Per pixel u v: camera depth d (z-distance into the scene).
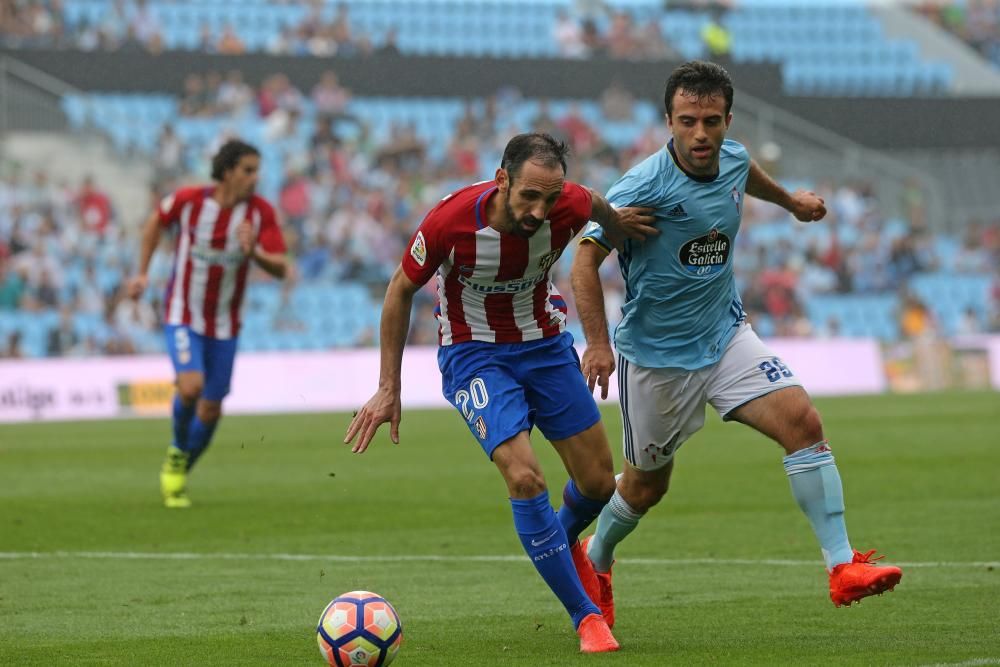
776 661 18.30
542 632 21.14
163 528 35.47
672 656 18.84
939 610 22.39
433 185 115.12
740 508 38.00
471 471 49.44
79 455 57.84
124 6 123.75
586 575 21.55
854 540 31.44
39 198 102.56
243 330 101.38
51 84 111.06
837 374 104.75
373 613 17.69
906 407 82.44
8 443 64.12
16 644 20.52
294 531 34.69
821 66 146.12
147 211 106.88
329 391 92.56
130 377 88.25
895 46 148.88
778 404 21.12
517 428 19.80
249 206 41.22
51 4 120.00
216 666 18.72
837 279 118.00
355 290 105.94
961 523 34.12
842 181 125.56
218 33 126.81
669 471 22.83
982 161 131.12
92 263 99.50
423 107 123.12
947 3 158.75
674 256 21.56
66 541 33.19
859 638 20.05
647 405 22.36
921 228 125.94
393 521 36.44
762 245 115.62
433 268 19.86
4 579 27.36
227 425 75.50
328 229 107.62
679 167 21.33
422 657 19.16
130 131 110.25
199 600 24.61
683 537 32.53
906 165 129.62
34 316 95.25
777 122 128.38
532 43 140.62
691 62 20.64
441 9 139.38
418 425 73.25
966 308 121.12
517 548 31.38
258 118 115.88
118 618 22.78
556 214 19.66
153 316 97.56
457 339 20.64
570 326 106.69
